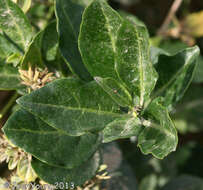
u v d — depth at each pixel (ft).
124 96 0.94
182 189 1.56
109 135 0.91
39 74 1.02
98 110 0.94
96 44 0.95
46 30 1.05
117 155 1.37
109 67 0.97
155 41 1.61
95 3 0.92
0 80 1.05
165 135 0.87
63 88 0.91
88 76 1.03
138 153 1.58
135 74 0.94
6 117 1.37
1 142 0.98
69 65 1.01
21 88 1.06
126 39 0.91
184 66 1.02
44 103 0.89
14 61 1.04
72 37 1.03
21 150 0.98
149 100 0.96
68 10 1.04
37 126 0.92
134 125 0.93
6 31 1.04
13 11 1.02
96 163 1.01
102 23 0.94
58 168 0.97
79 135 0.92
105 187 1.31
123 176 1.38
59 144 0.94
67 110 0.91
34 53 1.03
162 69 1.03
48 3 1.41
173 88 1.02
